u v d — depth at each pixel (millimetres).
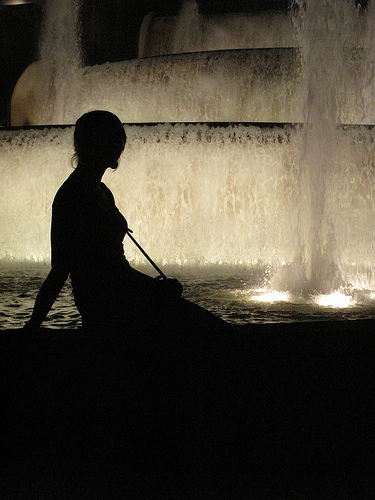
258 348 2229
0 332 2182
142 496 2012
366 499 2008
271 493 2041
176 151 7766
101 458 2172
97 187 2201
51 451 2180
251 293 5203
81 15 14172
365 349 2293
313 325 2479
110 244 2148
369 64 9992
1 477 2105
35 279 5914
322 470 2207
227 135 7738
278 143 7625
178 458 2158
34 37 13656
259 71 10383
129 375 2133
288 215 7652
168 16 16375
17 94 12516
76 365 2162
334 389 2266
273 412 2213
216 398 2135
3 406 2178
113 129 2160
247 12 15555
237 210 7762
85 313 2158
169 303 2113
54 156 8008
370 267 7219
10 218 8188
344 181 7324
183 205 7816
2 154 8227
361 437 2279
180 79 10641
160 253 7871
